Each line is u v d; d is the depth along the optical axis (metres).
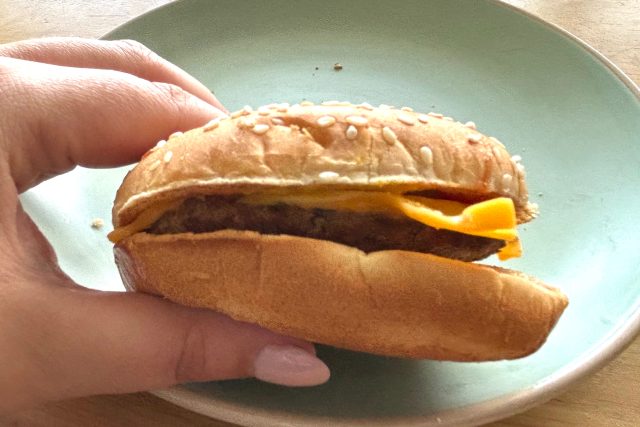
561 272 0.21
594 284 0.20
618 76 0.25
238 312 0.16
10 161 0.17
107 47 0.22
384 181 0.15
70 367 0.15
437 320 0.15
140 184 0.16
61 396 0.16
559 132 0.24
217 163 0.15
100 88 0.18
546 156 0.24
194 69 0.28
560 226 0.22
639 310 0.18
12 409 0.16
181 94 0.19
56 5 0.32
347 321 0.15
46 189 0.23
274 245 0.15
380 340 0.16
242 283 0.16
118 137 0.18
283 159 0.15
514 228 0.15
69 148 0.18
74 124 0.18
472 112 0.26
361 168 0.15
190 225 0.16
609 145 0.23
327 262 0.15
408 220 0.16
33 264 0.16
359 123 0.15
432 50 0.28
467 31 0.28
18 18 0.32
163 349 0.16
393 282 0.15
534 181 0.23
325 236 0.16
